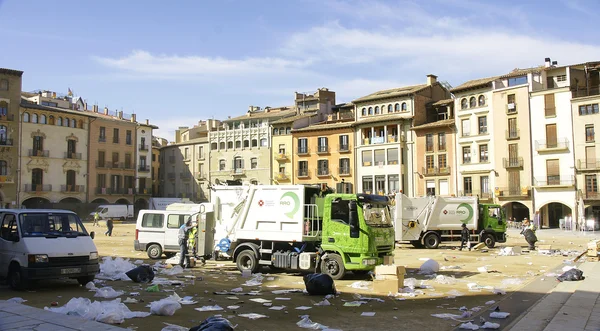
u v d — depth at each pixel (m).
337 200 16.89
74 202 75.62
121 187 81.56
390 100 67.38
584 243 36.19
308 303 12.34
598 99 53.56
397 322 10.33
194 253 20.39
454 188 61.94
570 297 12.83
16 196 68.94
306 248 17.72
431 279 17.05
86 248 14.36
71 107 81.44
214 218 19.56
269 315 10.89
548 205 57.88
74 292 13.55
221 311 11.22
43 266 13.45
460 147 61.94
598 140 53.38
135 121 85.44
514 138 57.88
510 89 58.66
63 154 74.44
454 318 10.66
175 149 89.75
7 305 10.70
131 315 10.52
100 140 79.25
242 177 79.25
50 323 9.16
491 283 16.02
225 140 82.19
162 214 23.84
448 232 32.31
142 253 26.45
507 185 58.25
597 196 53.00
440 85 70.38
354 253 16.44
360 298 12.98
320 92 77.44
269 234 18.08
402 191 64.56
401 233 31.44
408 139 65.56
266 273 18.38
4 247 14.18
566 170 54.84
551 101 56.22
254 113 87.19
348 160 69.50
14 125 69.31
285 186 18.03
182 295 13.42
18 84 70.06
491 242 32.03
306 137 73.12
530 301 12.79
